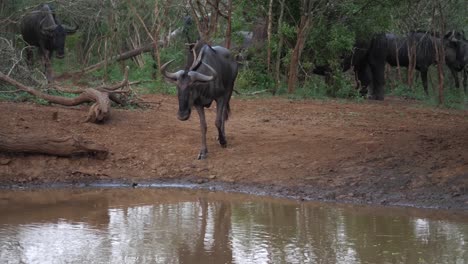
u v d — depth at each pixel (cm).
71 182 1162
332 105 1772
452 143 1256
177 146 1266
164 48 2111
